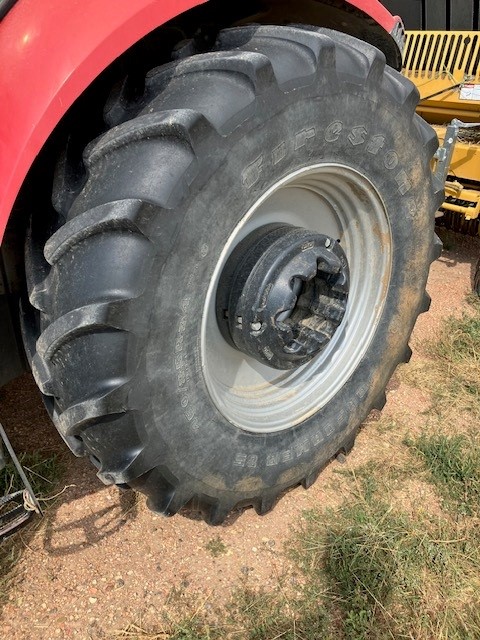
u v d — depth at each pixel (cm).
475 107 372
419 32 376
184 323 162
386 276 238
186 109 144
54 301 154
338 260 199
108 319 145
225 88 152
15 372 199
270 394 228
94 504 233
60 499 234
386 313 245
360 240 234
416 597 206
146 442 166
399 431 279
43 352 156
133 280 145
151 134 146
